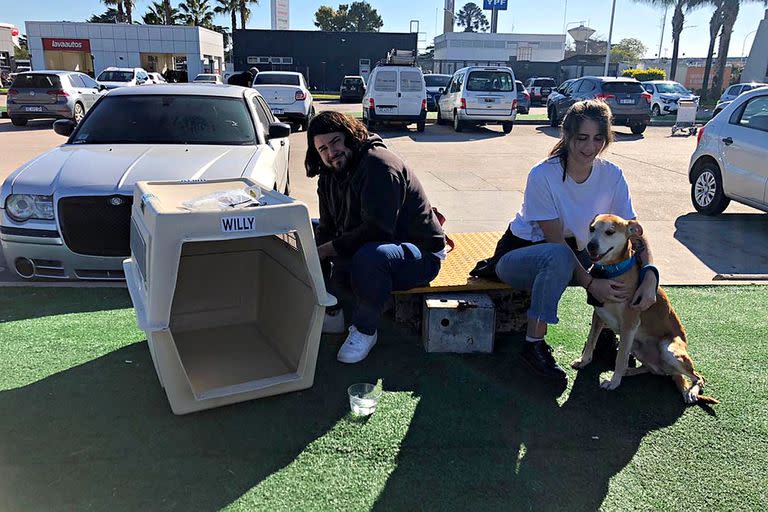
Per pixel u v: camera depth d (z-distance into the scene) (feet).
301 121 50.08
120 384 9.49
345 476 7.58
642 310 9.46
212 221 8.01
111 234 13.10
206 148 15.69
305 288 9.36
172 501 7.06
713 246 18.72
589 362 10.60
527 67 139.54
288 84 52.21
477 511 7.06
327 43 123.24
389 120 53.36
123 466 7.61
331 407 9.07
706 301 13.67
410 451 8.10
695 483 7.61
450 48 179.73
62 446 7.95
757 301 13.67
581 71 136.05
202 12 167.84
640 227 9.10
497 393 9.62
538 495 7.35
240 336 11.08
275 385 9.13
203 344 10.71
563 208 10.01
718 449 8.29
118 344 10.82
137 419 8.59
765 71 106.83
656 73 132.46
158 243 7.77
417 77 52.60
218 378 9.47
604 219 9.09
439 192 26.68
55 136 45.06
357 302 10.57
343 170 10.14
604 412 9.16
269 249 10.79
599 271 9.39
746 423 8.90
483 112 51.88
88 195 12.88
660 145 45.62
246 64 123.03
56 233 13.06
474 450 8.16
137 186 9.93
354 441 8.27
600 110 9.29
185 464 7.70
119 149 15.28
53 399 9.01
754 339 11.67
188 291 11.06
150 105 17.46
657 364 9.85
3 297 12.88
